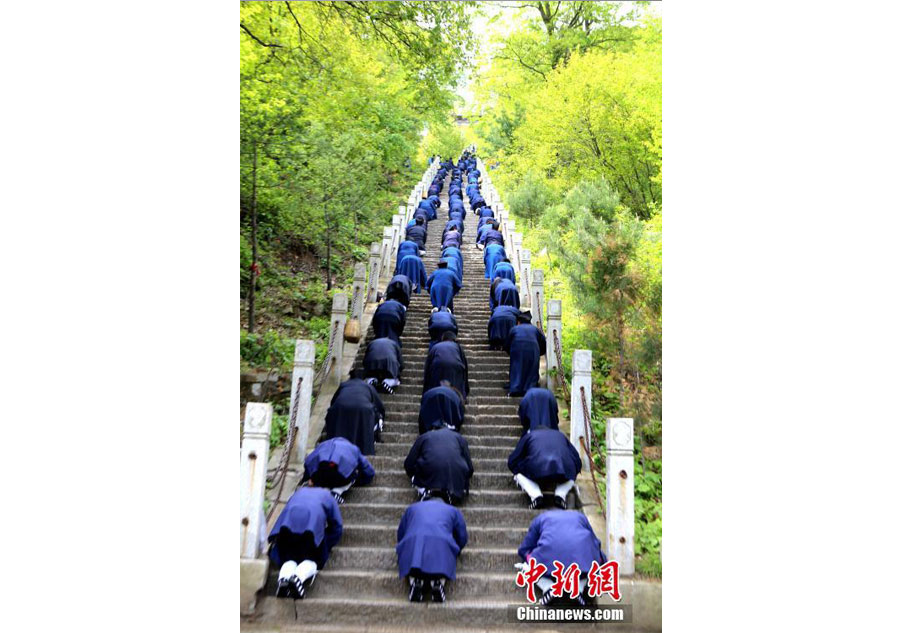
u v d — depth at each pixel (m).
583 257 9.44
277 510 6.49
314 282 13.82
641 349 8.21
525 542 5.68
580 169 14.62
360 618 5.45
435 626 5.43
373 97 12.65
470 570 6.07
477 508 6.76
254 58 9.17
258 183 11.38
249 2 8.61
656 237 9.16
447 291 11.87
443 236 17.00
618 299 8.47
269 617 5.42
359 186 13.66
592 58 13.96
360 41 10.29
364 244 17.22
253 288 10.59
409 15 9.62
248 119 9.71
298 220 13.41
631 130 12.91
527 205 16.75
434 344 9.28
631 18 17.92
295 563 5.50
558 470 6.46
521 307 12.62
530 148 16.69
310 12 9.38
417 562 5.33
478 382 9.72
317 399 8.93
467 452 6.79
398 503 6.93
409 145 19.31
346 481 6.58
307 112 10.26
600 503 6.75
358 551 6.12
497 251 14.52
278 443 8.09
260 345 10.23
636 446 8.09
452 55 10.35
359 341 10.73
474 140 34.72
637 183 13.65
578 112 13.41
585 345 10.05
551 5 19.31
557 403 8.45
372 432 7.47
